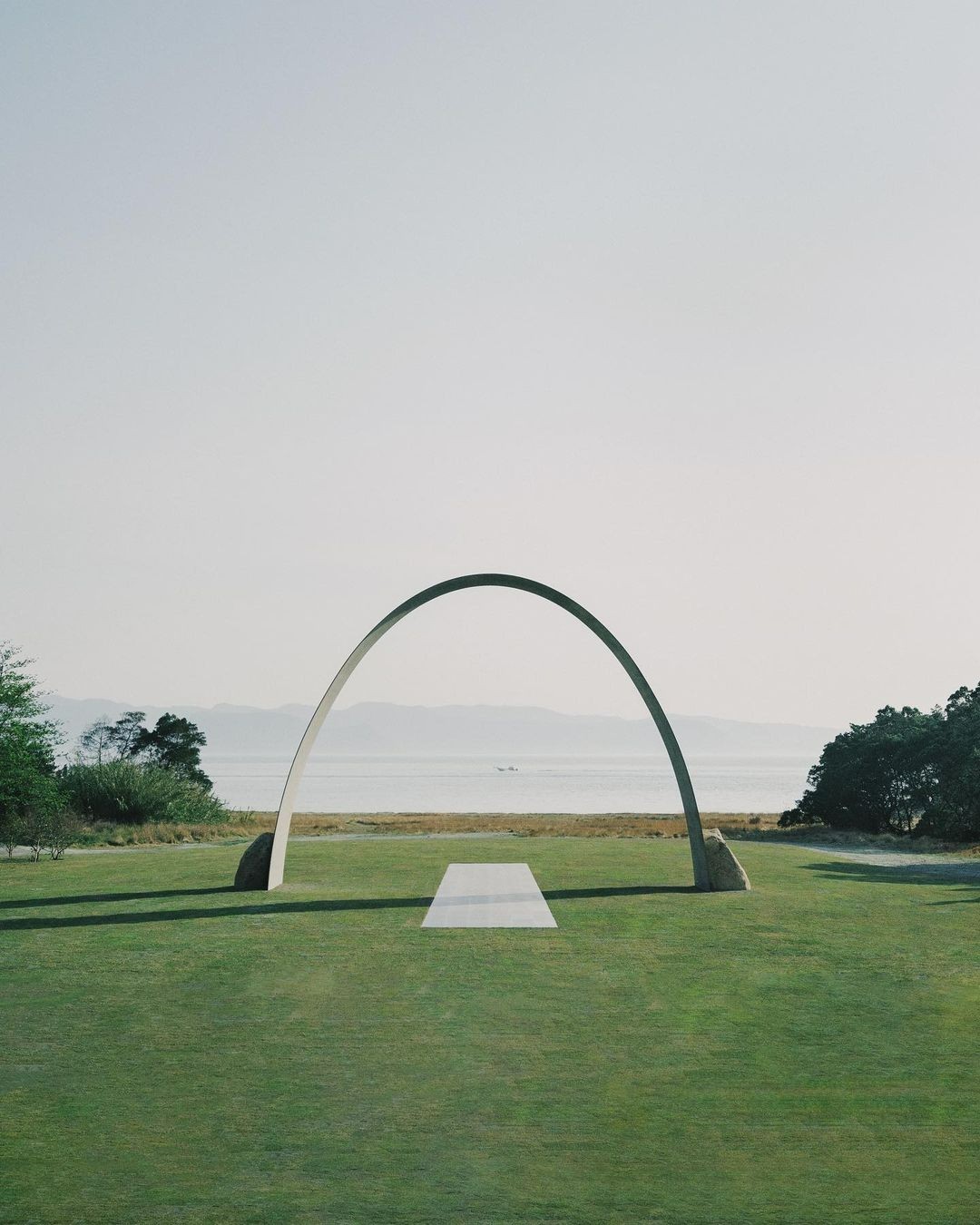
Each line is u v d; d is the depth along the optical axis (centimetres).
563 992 961
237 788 12525
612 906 1466
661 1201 522
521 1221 500
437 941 1205
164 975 1038
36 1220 504
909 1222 498
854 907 1459
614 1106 659
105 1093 689
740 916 1375
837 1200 524
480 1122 632
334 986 986
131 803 3253
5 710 2731
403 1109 657
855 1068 734
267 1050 785
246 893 1608
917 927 1298
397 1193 532
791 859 2258
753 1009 898
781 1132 615
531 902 1500
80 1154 586
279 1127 627
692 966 1069
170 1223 499
